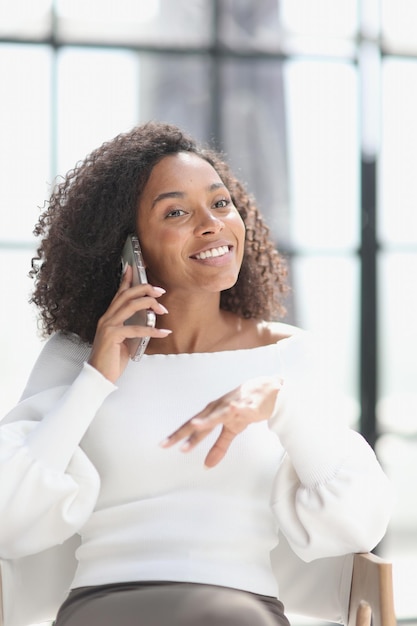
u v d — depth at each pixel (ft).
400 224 13.26
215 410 6.24
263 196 12.99
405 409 13.24
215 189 7.21
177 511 6.80
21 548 6.68
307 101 13.08
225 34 12.85
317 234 13.08
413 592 13.00
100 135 12.39
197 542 6.71
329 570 7.07
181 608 6.25
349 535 6.66
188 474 6.88
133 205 7.38
